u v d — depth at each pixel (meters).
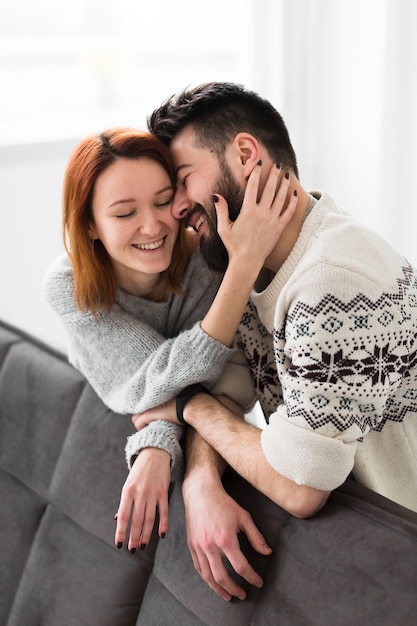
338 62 2.54
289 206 1.11
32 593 1.40
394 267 1.06
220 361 1.21
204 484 1.14
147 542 1.15
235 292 1.15
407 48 2.37
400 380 1.06
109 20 2.49
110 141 1.15
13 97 2.42
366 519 1.01
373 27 2.42
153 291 1.34
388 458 1.17
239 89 1.12
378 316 0.99
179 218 1.19
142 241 1.19
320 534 1.03
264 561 1.07
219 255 1.21
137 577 1.27
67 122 2.53
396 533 0.97
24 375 1.52
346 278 0.99
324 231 1.07
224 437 1.15
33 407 1.49
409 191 2.51
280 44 2.55
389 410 1.13
